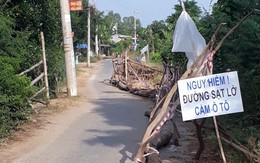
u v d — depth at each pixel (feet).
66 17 53.42
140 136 30.45
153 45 163.43
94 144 28.09
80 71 123.85
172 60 48.98
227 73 19.21
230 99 19.20
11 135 30.37
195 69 20.02
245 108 25.27
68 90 54.34
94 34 243.40
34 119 36.09
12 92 31.91
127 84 66.90
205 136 27.35
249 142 19.51
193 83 19.16
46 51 52.06
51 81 54.08
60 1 53.26
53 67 53.42
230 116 26.23
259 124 24.81
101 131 32.35
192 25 21.62
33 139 29.66
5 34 36.52
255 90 25.08
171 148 26.58
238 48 26.73
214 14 31.71
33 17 51.03
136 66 79.51
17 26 48.96
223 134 22.33
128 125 34.76
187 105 19.11
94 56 241.96
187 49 21.53
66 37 53.67
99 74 113.09
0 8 41.68
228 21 28.76
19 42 39.99
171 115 23.44
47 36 54.19
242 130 23.41
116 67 79.92
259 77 24.97
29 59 44.21
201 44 21.49
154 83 67.36
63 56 60.39
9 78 31.48
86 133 31.60
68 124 35.12
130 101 51.24
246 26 26.30
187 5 47.16
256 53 26.43
